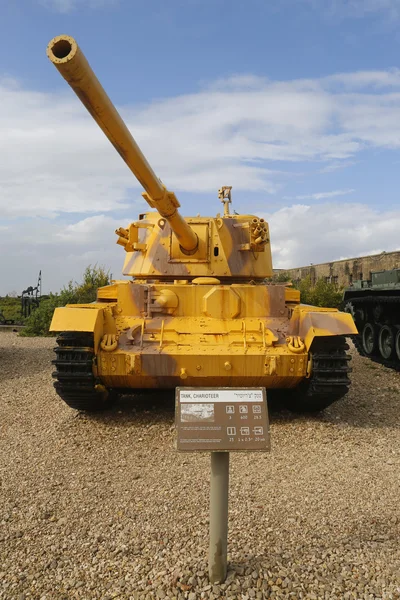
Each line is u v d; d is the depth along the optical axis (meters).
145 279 10.71
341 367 8.25
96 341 8.18
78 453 7.39
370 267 29.86
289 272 41.25
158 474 6.59
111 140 6.40
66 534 5.00
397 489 6.10
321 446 7.70
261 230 10.11
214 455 4.08
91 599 4.00
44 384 12.38
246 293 9.07
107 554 4.61
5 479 6.42
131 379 8.48
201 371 8.23
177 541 4.79
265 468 6.80
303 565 4.34
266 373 8.30
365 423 8.99
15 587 4.16
